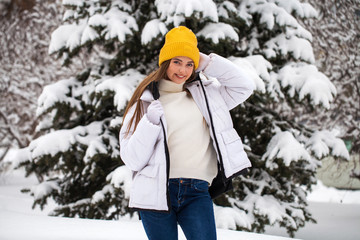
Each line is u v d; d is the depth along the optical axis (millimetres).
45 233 3398
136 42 5656
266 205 5301
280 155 5086
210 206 1912
